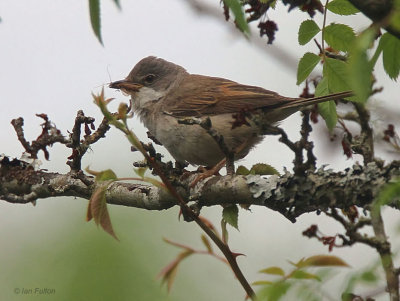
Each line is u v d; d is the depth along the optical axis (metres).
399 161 7.47
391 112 8.70
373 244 6.88
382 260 5.78
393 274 5.81
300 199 7.88
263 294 5.77
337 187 7.66
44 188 9.88
